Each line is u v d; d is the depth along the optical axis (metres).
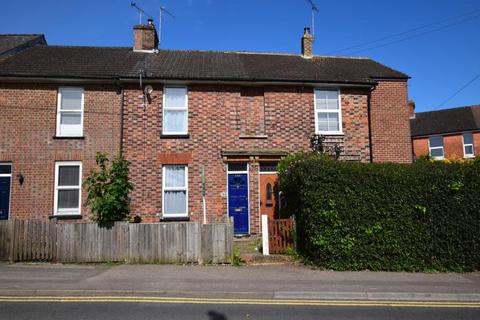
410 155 17.14
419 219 10.80
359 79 16.95
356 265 10.60
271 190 15.55
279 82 16.12
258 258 11.39
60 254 11.23
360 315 7.05
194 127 15.66
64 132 15.36
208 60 18.47
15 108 15.09
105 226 11.35
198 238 11.29
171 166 15.45
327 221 10.70
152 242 11.31
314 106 16.47
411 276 9.96
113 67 16.53
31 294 8.17
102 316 6.76
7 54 17.23
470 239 10.75
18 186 14.69
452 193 10.89
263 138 15.95
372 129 17.09
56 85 15.44
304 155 13.50
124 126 15.37
